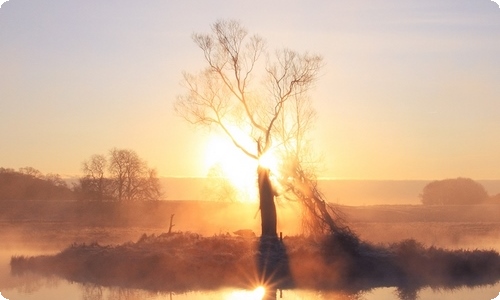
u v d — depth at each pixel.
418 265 36.41
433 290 32.28
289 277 34.88
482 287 32.88
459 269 35.66
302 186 42.53
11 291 30.97
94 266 35.81
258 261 35.84
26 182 91.69
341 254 36.97
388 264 36.44
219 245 39.69
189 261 35.69
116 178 80.88
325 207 42.28
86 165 80.62
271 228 43.59
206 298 29.95
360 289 32.41
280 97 44.28
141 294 30.59
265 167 43.75
